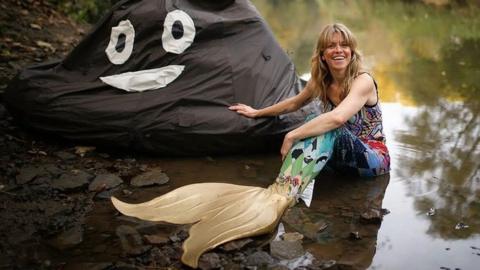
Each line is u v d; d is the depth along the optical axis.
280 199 2.66
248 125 3.23
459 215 2.69
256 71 3.44
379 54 6.71
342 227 2.56
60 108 3.16
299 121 3.46
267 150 3.41
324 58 2.96
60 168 2.98
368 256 2.31
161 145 3.20
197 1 3.55
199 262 2.18
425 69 5.89
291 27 9.32
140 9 3.34
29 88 3.22
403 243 2.43
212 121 3.19
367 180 3.12
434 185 3.04
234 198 2.65
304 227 2.55
